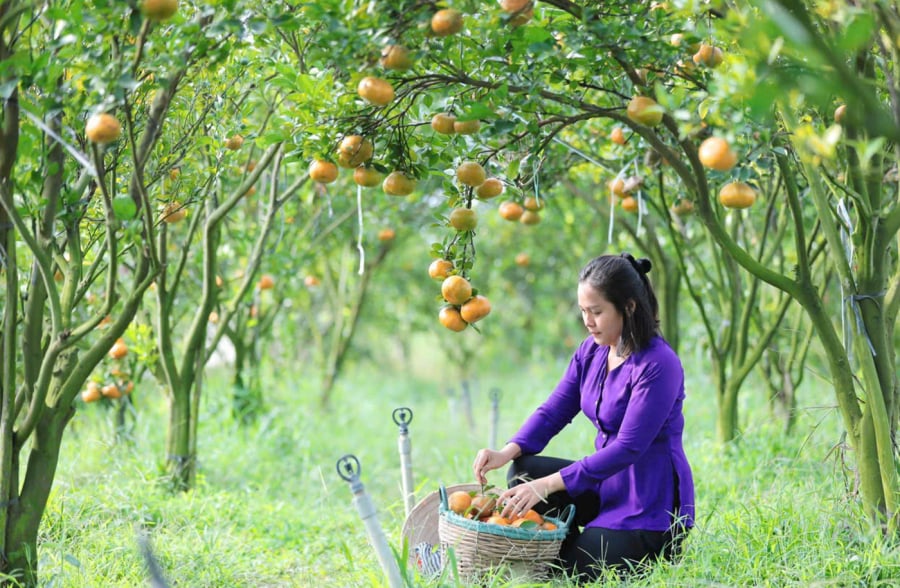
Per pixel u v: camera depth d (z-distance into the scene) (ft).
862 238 14.24
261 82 16.22
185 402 21.31
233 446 24.66
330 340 41.73
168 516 17.90
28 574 12.67
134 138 12.90
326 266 36.83
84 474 20.40
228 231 24.08
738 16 10.28
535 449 15.24
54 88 11.75
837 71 9.30
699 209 13.92
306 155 13.70
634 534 13.60
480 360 51.55
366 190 29.50
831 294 26.16
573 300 47.73
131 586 13.57
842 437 15.12
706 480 19.74
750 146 12.53
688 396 31.24
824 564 13.05
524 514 13.61
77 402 24.76
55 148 12.28
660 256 24.99
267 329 29.37
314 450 26.81
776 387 25.70
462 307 13.84
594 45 12.28
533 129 13.29
